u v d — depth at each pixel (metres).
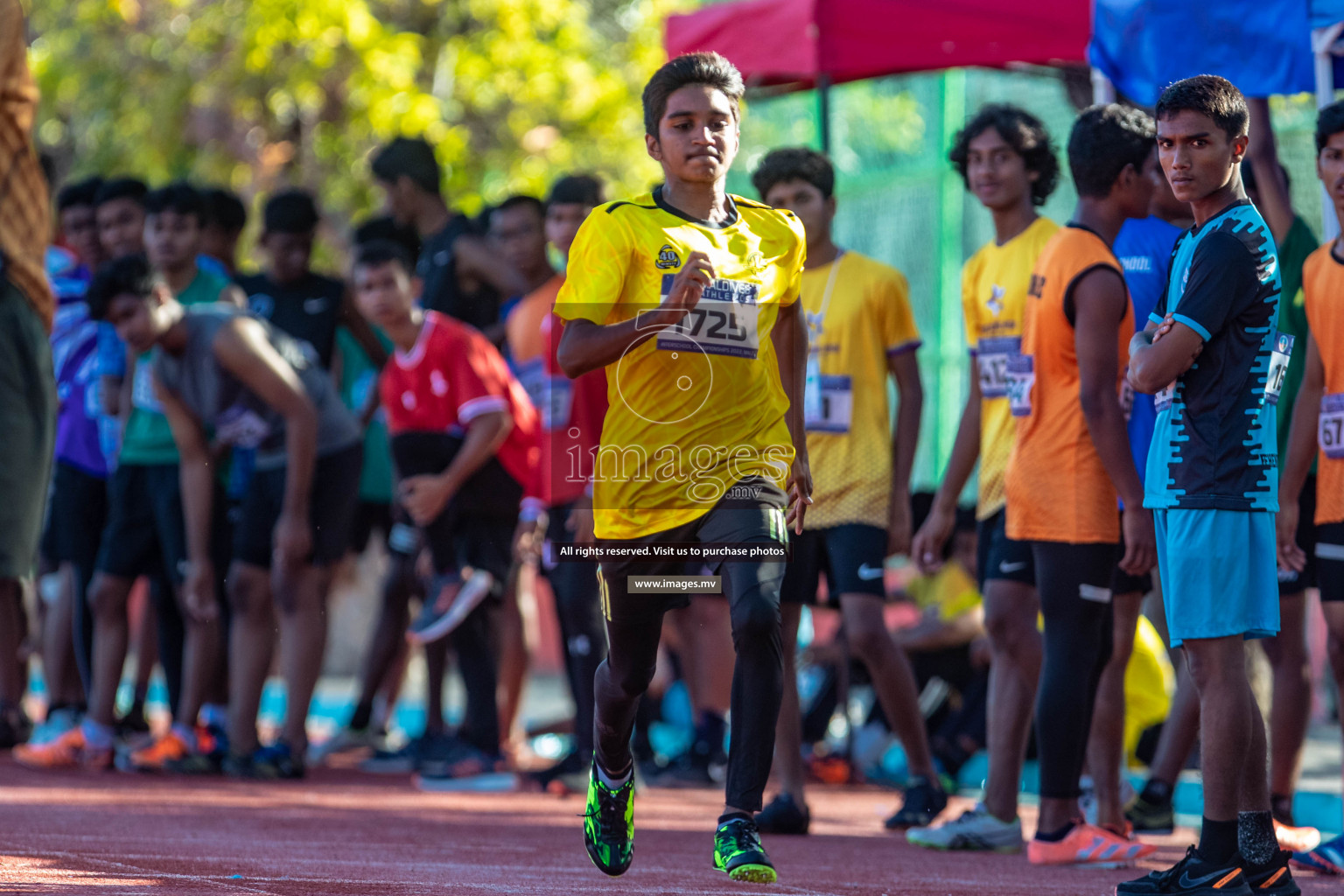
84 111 48.31
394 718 32.94
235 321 21.33
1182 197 11.55
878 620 17.50
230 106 46.47
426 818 17.53
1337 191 14.40
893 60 22.73
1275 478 11.50
